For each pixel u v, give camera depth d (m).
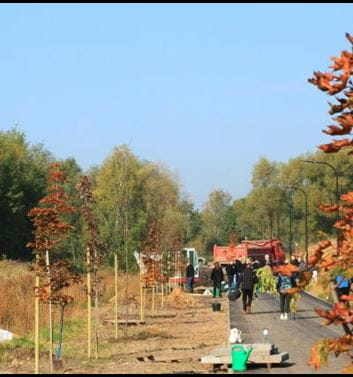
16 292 29.56
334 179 103.44
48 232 18.44
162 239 46.03
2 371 18.48
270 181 117.44
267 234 121.00
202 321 32.97
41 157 80.19
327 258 6.58
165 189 90.81
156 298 41.81
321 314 6.52
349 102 6.35
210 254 149.00
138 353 21.47
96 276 22.39
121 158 67.38
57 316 30.22
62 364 18.72
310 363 6.61
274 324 29.00
